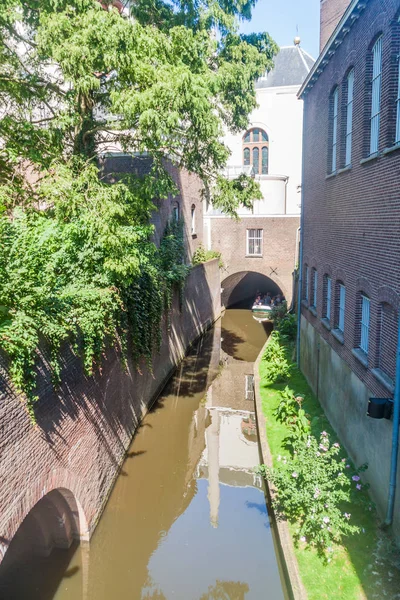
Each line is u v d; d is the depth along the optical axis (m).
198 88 9.45
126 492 10.68
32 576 8.10
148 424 13.30
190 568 8.67
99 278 9.56
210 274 25.80
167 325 16.91
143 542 9.41
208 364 19.80
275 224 27.66
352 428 9.69
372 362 8.45
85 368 8.46
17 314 6.37
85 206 9.63
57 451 7.34
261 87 32.09
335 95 11.60
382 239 7.91
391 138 7.75
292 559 7.30
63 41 9.01
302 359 15.84
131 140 12.17
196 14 11.56
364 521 7.91
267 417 12.50
